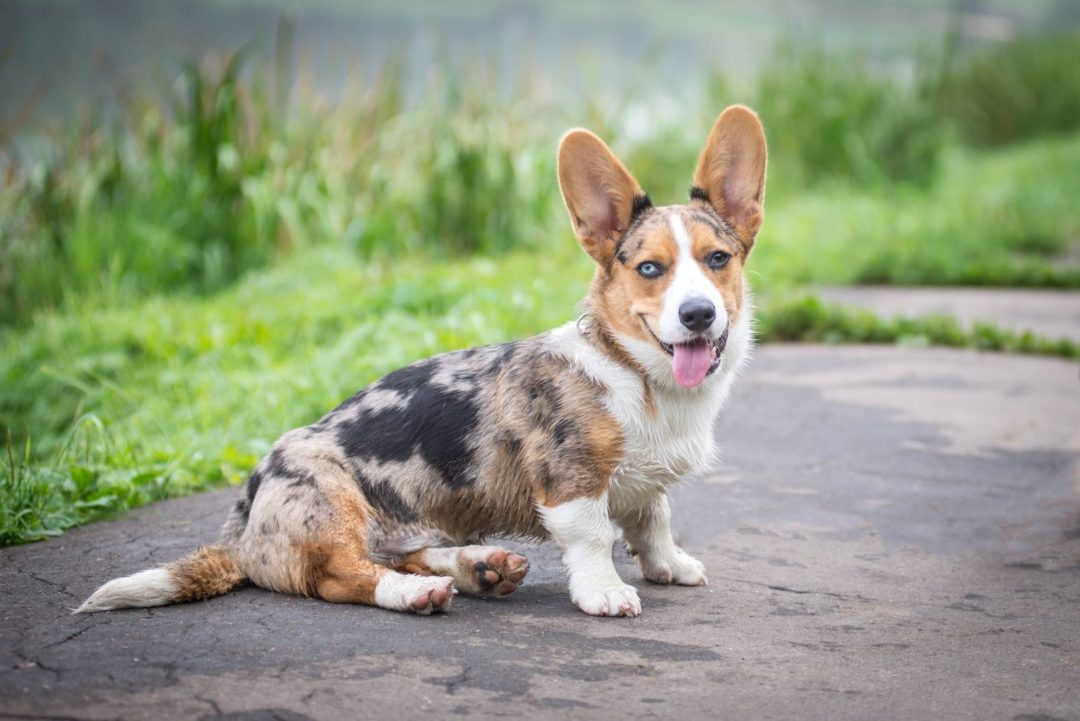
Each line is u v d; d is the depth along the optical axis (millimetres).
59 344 8953
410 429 4492
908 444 6691
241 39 32250
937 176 17641
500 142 12852
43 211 10938
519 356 4547
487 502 4516
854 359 8812
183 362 8547
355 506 4355
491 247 12305
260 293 10406
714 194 4719
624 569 4926
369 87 13602
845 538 5281
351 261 11383
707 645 4004
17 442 7586
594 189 4586
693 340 4238
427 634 4008
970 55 25141
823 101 17297
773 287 10758
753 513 5602
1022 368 8484
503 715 3389
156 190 11422
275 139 12227
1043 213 15484
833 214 14273
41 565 4891
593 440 4332
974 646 4059
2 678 3553
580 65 15773
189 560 4355
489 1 49469
